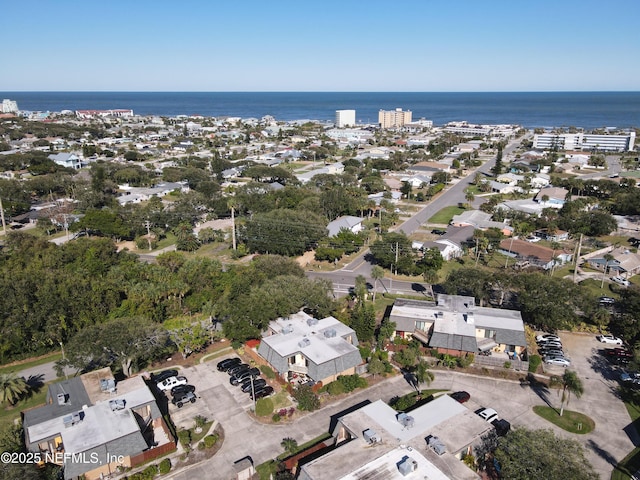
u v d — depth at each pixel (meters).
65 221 130.00
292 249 110.94
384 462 41.91
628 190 165.12
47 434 46.06
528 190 187.38
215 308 73.81
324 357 60.75
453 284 85.00
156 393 59.38
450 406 50.84
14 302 67.31
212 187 165.12
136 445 46.31
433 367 65.94
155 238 127.75
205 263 85.44
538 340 73.38
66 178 174.75
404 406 55.25
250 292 74.56
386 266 107.88
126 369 61.59
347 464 41.69
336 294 91.56
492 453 46.56
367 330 71.62
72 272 82.50
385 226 131.62
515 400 58.78
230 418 54.78
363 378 62.03
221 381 62.25
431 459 42.41
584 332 77.00
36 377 63.84
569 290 77.12
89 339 58.47
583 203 154.75
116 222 123.25
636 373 63.62
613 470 47.09
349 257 114.56
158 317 74.25
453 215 155.50
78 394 52.69
